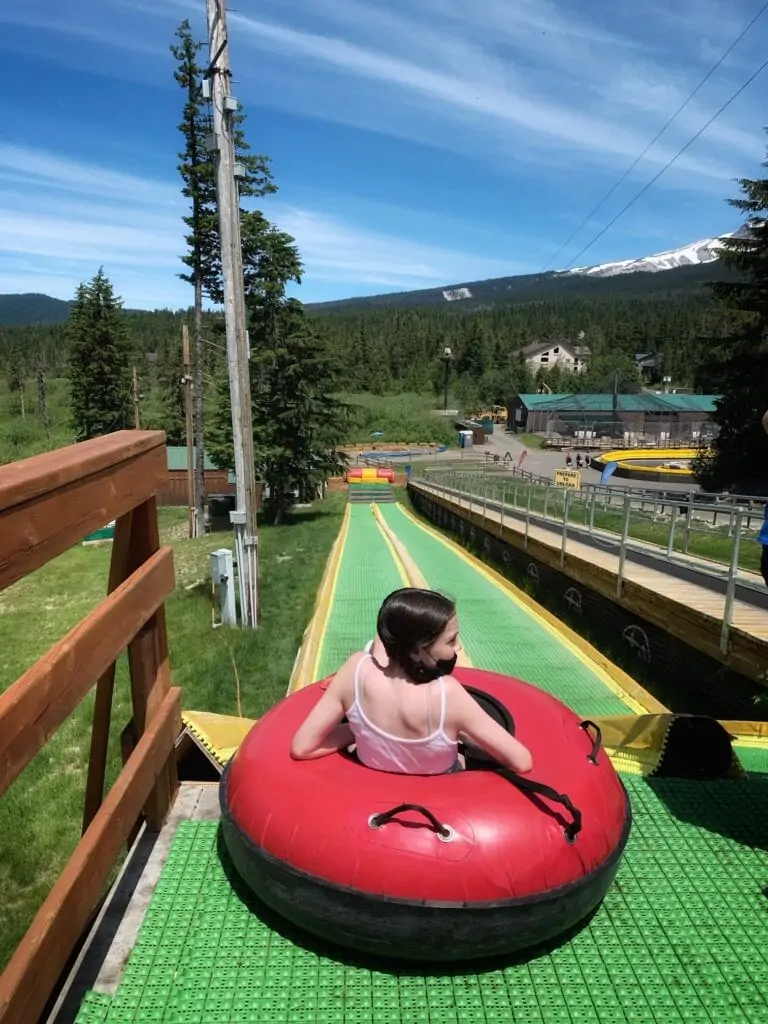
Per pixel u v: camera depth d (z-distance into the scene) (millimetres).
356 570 15062
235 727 3514
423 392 109312
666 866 2566
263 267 29016
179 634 11812
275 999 1971
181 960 2096
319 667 8242
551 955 2141
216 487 42875
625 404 75188
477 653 8352
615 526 15266
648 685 7930
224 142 10922
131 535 2570
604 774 2418
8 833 6430
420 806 2037
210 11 10438
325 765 2277
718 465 30109
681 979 2064
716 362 29109
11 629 16156
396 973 2062
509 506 19875
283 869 2082
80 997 1991
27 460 1849
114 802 2115
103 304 59875
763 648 6199
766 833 2781
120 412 61406
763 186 27594
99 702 2557
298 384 29266
